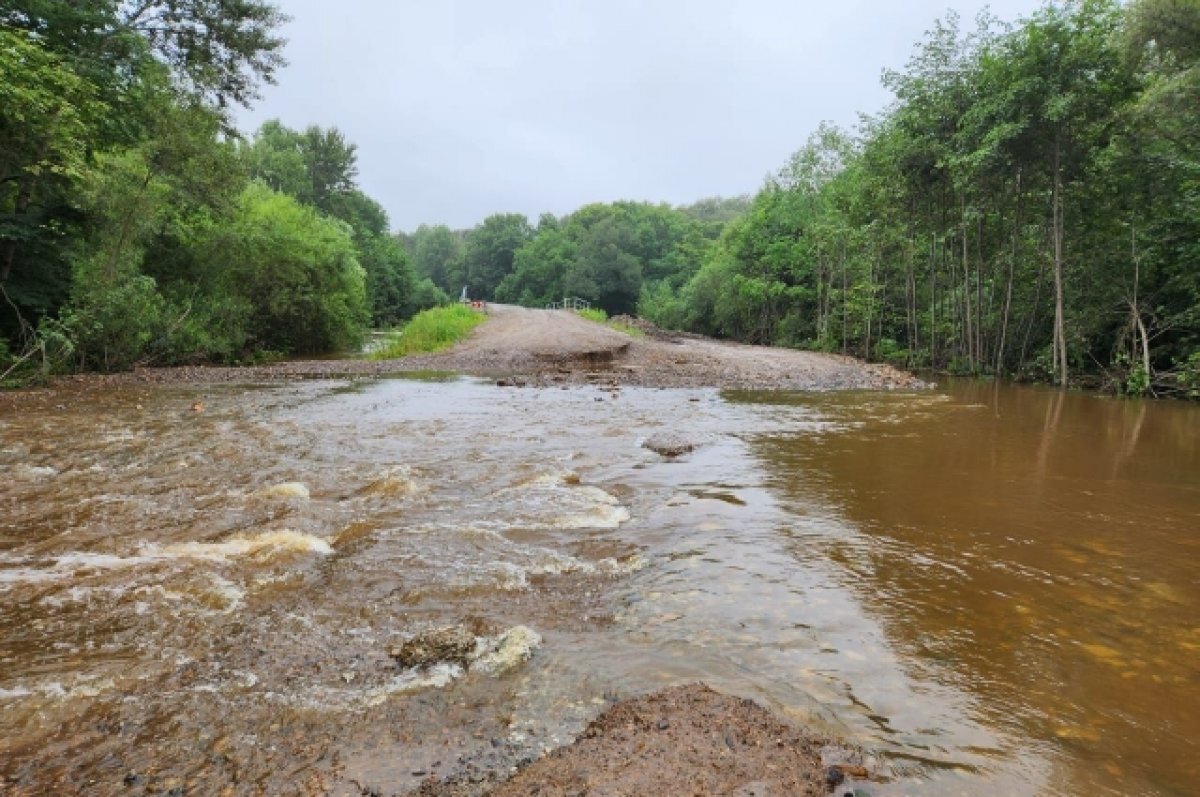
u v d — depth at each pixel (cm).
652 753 225
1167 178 1580
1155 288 1669
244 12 2067
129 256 1716
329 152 6506
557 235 10681
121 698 266
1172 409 1248
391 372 1717
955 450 798
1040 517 528
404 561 415
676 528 488
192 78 2036
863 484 628
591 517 509
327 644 312
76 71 1523
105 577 387
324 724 249
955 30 1945
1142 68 1616
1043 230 1903
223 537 457
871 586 383
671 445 763
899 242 2559
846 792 208
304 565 409
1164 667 296
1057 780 220
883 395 1379
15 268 1608
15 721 249
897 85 2078
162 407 1080
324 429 887
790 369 1867
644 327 3953
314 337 2644
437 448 770
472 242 12369
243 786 214
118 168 1656
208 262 2186
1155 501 580
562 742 236
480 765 223
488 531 474
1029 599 369
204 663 294
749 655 300
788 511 535
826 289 3484
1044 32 1571
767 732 238
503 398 1227
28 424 905
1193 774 224
